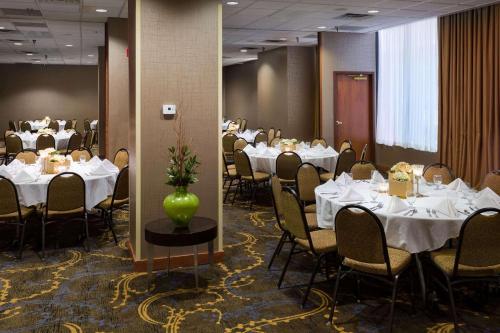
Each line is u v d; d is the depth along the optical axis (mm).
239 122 16469
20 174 5160
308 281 4223
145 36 4359
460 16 8367
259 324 3410
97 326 3393
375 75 11000
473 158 8281
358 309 3641
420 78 9625
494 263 3154
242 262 4734
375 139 11180
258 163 7590
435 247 3453
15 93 18266
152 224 4121
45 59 16453
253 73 17234
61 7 7828
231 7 7848
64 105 18688
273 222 6352
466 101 8359
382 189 4324
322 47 10508
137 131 4391
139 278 4320
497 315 3508
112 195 5445
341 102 10867
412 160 10078
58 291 4020
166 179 4508
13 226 6062
